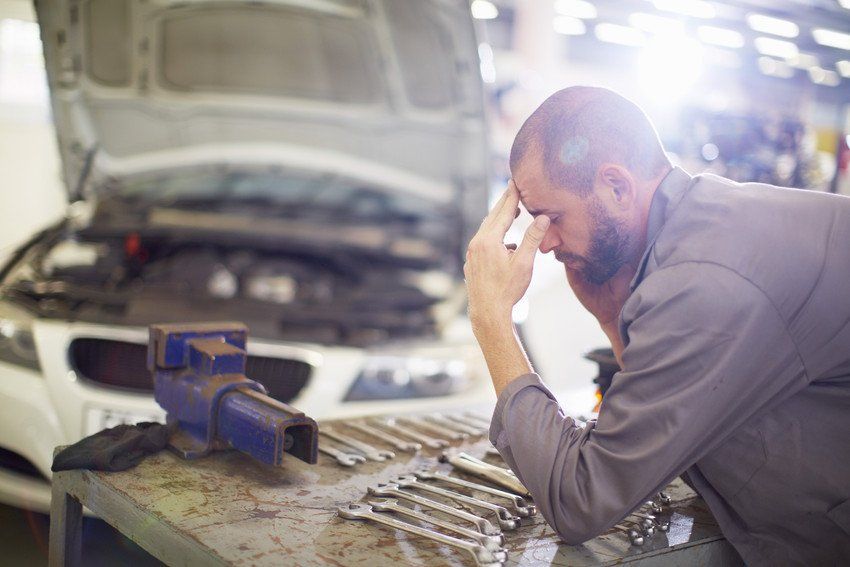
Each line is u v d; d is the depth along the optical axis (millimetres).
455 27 2865
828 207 1130
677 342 1028
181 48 3145
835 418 1106
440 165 3479
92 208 3598
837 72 10117
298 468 1365
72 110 3129
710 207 1101
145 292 3068
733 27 9359
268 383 2678
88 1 2816
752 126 5430
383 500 1229
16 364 2535
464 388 2775
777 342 1043
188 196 3861
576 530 1068
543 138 1164
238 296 3467
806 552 1146
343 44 3143
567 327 5340
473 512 1212
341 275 3914
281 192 3941
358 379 2682
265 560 998
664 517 1258
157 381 1488
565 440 1099
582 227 1178
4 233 6746
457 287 3576
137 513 1170
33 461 2393
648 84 10094
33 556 2342
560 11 10836
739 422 1074
